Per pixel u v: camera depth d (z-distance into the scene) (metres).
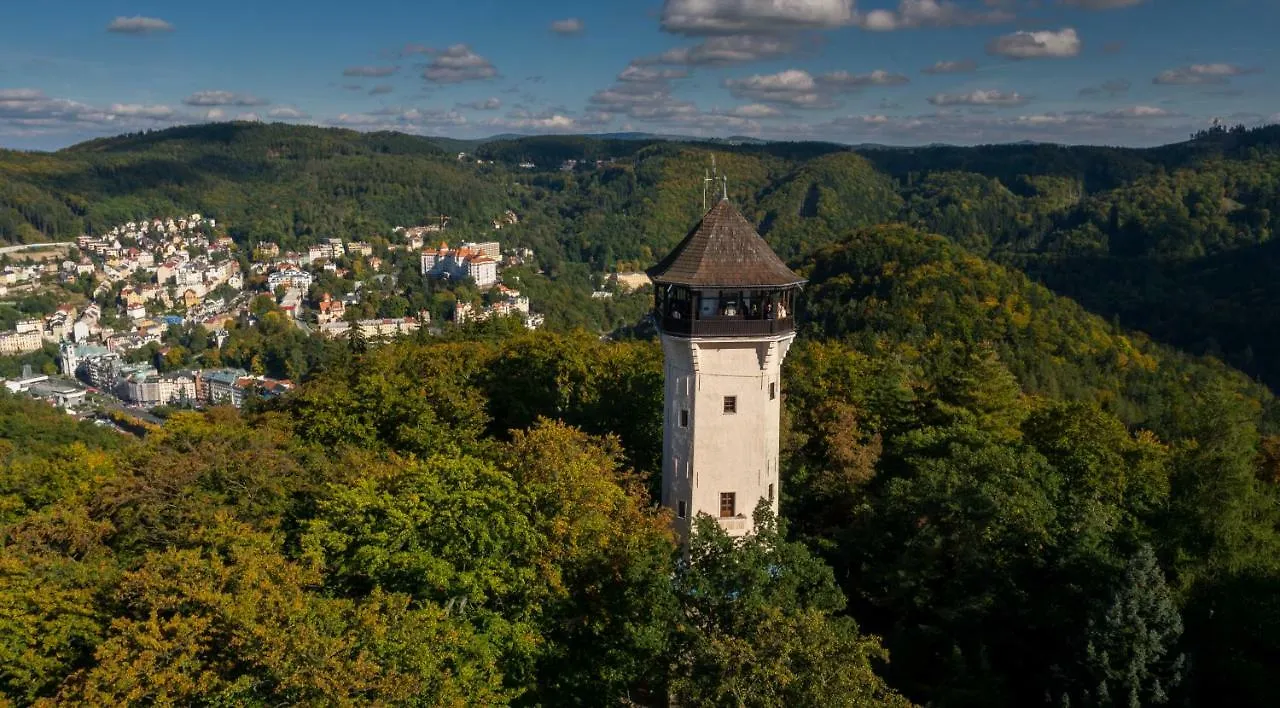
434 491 36.78
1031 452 53.53
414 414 60.28
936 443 55.31
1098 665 37.19
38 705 27.53
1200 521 46.12
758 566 35.56
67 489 54.34
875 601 46.94
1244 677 37.38
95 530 42.41
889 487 49.12
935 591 45.69
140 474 48.38
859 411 64.56
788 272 44.25
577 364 68.25
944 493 44.44
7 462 101.94
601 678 36.19
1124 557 42.88
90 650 32.91
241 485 45.25
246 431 55.75
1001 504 43.44
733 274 42.81
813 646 28.22
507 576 35.72
